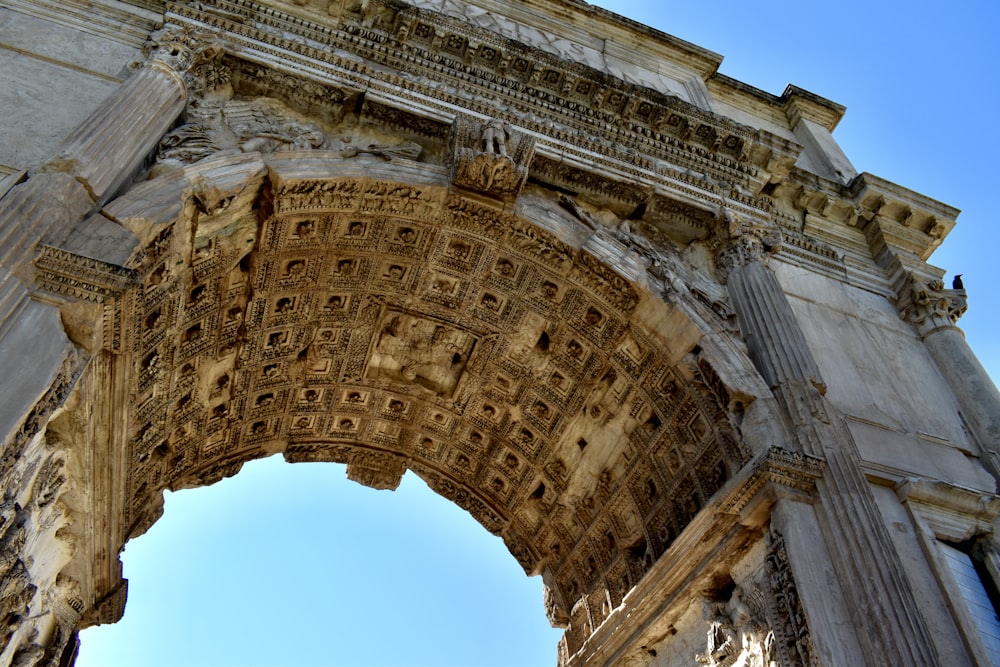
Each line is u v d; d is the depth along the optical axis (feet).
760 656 28.07
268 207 32.24
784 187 45.19
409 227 36.24
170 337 32.24
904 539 28.84
